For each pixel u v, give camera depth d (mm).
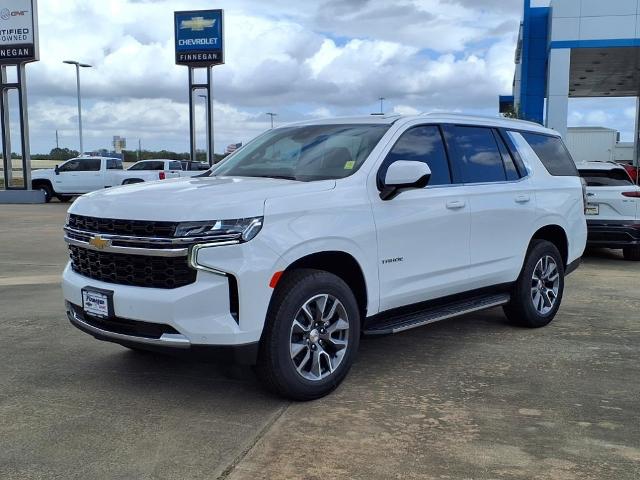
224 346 3793
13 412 4094
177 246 3752
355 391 4488
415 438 3711
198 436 3738
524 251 6012
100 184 27141
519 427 3871
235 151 5871
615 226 10031
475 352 5453
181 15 33531
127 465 3393
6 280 8758
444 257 5105
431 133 5270
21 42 26312
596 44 24453
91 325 4258
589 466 3383
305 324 4203
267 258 3852
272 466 3375
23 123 26844
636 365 5086
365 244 4430
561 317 6762
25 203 26406
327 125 5395
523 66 27656
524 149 6250
